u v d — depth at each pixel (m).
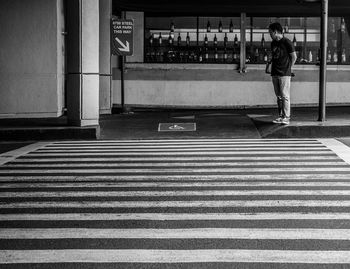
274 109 18.61
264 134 13.33
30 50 15.77
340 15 19.30
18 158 10.60
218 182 8.24
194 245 5.36
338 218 6.24
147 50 19.73
